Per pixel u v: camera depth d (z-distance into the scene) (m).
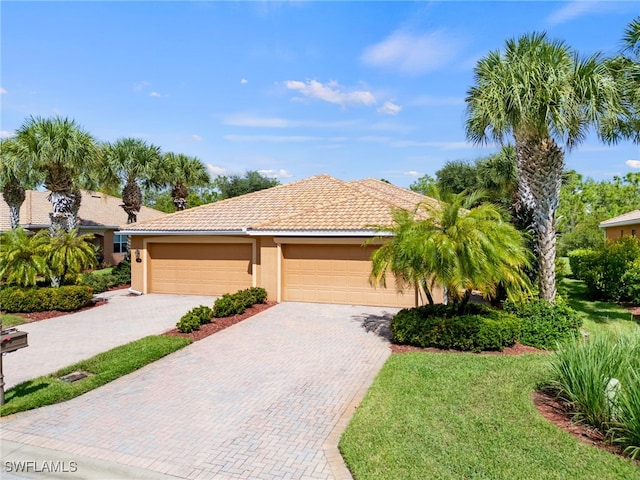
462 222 9.88
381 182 30.23
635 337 7.31
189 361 9.98
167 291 20.45
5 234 16.89
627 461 5.06
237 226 18.42
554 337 10.38
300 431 6.41
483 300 16.64
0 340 7.30
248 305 15.94
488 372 8.34
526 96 10.74
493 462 5.09
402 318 11.09
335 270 16.86
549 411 6.62
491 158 22.59
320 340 11.60
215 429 6.52
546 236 12.37
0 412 7.04
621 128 13.04
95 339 12.37
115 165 26.58
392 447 5.55
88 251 18.09
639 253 17.75
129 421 6.84
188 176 31.73
